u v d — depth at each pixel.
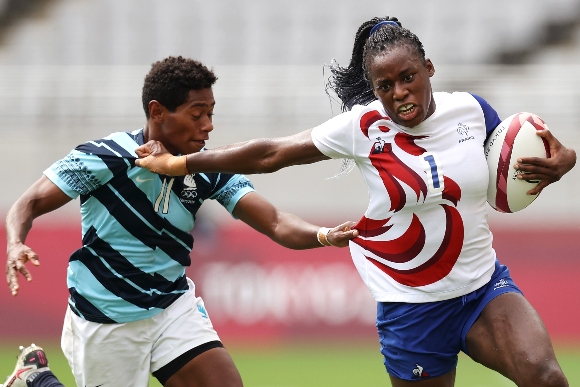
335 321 40.44
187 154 16.17
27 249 15.59
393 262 15.70
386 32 14.54
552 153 15.33
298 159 15.39
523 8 60.50
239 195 17.45
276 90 55.16
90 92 55.25
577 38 59.25
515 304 15.15
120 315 16.42
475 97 15.58
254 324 40.59
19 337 40.62
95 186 16.22
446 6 60.88
